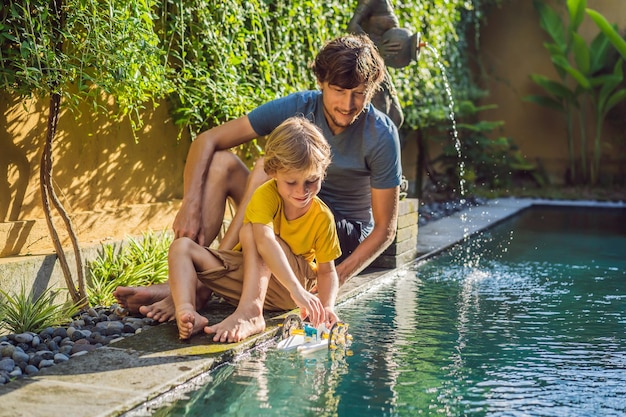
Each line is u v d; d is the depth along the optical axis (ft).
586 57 31.24
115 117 11.16
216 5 12.89
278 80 14.73
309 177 8.45
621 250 17.51
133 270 11.27
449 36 26.58
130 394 6.38
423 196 28.43
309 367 7.71
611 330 9.66
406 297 11.82
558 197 30.30
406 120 24.07
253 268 8.74
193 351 7.77
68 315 9.47
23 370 7.40
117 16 9.99
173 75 12.87
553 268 14.94
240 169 10.36
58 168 10.78
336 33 17.08
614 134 32.73
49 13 9.53
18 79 9.44
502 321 10.11
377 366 7.81
